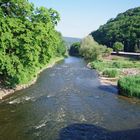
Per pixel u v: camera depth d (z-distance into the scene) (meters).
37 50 45.66
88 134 25.69
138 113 32.56
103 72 65.12
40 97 38.88
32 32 40.19
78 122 28.83
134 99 39.69
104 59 112.25
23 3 37.97
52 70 72.62
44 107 33.94
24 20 39.28
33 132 25.77
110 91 45.09
